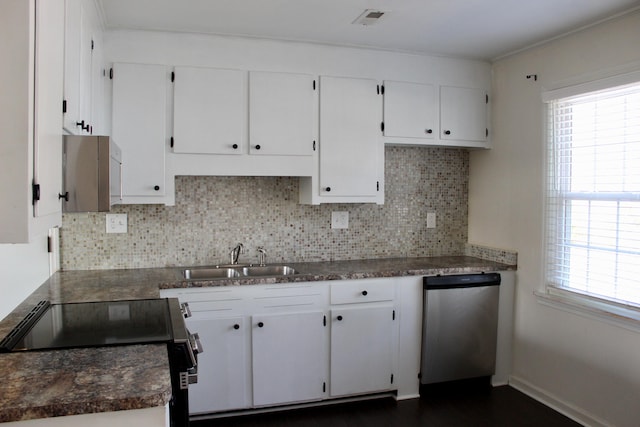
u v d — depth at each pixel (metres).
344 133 3.16
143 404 1.11
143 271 2.97
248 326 2.75
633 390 2.47
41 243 2.57
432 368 3.12
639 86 2.46
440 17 2.59
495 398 3.12
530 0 2.34
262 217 3.31
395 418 2.83
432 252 3.74
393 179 3.62
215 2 2.39
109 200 1.67
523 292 3.24
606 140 2.65
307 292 2.86
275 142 3.01
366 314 2.96
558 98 2.92
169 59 2.83
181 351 1.53
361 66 3.18
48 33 1.37
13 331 1.63
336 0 2.37
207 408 2.71
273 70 3.01
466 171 3.81
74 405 1.08
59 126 1.53
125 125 2.77
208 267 3.12
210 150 2.89
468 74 3.44
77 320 1.79
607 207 2.65
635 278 2.49
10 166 1.20
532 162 3.15
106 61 2.73
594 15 2.54
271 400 2.81
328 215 3.46
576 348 2.82
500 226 3.45
